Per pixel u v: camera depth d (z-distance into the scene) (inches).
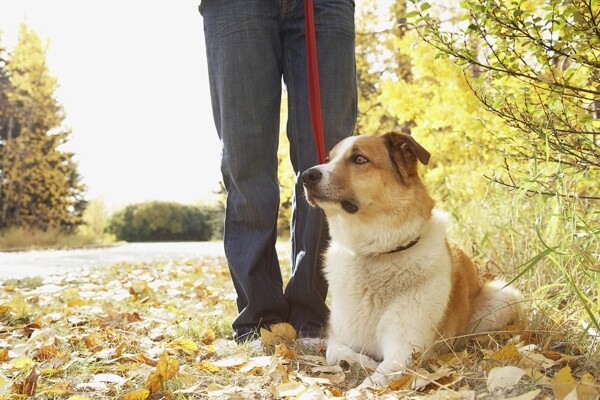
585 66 123.7
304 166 149.7
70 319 175.2
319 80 146.3
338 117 147.2
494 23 124.6
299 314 153.7
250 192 145.3
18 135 1175.0
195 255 557.0
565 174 133.1
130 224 1454.2
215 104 150.6
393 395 94.0
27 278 297.0
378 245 122.6
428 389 101.4
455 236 230.7
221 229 1433.3
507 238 199.6
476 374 104.3
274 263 155.0
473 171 287.1
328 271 132.6
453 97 307.3
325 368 117.9
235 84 142.4
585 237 124.3
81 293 231.9
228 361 118.4
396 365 111.6
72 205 1189.1
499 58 136.6
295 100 151.0
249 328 147.9
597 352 105.7
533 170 137.8
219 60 143.8
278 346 128.4
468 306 134.6
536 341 129.3
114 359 122.6
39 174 1123.9
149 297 230.1
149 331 164.4
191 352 131.3
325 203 126.9
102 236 1141.7
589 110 128.7
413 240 122.1
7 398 98.3
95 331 155.3
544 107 129.6
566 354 119.0
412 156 130.3
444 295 120.5
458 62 133.5
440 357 118.6
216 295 228.7
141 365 120.3
